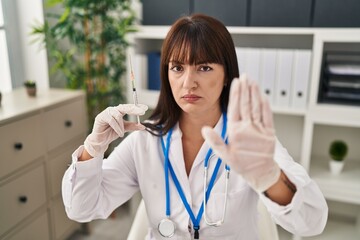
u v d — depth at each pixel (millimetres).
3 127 1462
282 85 1910
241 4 1862
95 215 973
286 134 2289
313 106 1849
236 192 959
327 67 1885
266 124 614
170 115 1053
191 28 901
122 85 2414
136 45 2180
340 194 1873
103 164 1033
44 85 2283
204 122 1015
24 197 1604
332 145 2023
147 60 2205
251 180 650
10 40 2174
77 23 2213
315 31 1749
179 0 1984
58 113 1830
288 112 1917
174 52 902
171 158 1025
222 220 938
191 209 972
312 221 796
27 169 1641
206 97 901
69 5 1959
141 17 2113
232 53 934
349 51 2006
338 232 2117
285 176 710
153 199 1022
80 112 2039
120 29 2055
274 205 720
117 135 882
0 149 1456
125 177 1051
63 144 1897
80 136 2055
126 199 1078
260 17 1850
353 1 1694
